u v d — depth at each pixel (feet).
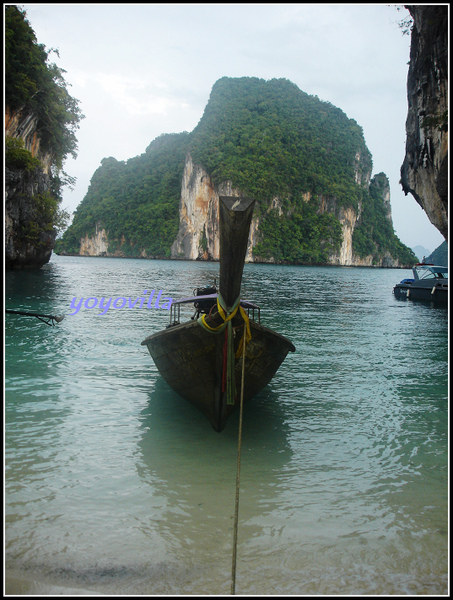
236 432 17.72
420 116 71.26
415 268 81.35
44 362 27.09
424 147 69.41
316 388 24.04
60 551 10.17
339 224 373.81
